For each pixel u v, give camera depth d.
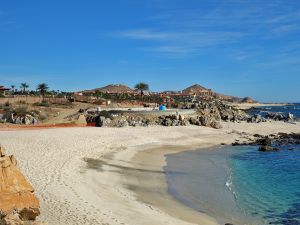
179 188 31.41
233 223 23.19
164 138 64.75
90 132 58.81
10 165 17.98
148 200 26.89
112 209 22.88
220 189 31.83
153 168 39.75
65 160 37.19
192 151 56.84
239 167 44.88
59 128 61.75
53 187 26.11
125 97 153.38
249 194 30.83
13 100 103.69
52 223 18.55
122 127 71.50
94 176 32.22
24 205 17.48
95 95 140.62
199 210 25.55
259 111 197.88
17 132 53.09
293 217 24.83
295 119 117.19
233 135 77.81
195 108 115.00
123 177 33.72
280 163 48.88
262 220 24.11
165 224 21.20
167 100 166.88
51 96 123.94
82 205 22.69
